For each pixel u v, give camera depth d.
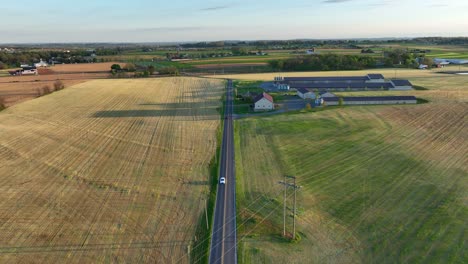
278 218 38.00
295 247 33.06
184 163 53.62
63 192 44.97
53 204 42.03
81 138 66.50
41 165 53.66
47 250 33.47
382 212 38.53
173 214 39.31
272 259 31.42
